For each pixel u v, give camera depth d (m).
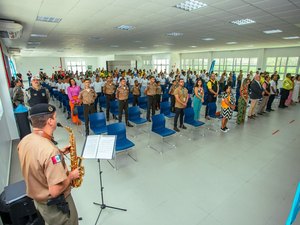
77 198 2.74
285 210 2.53
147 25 6.43
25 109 4.64
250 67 14.83
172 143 4.58
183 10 4.75
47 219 1.53
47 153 1.37
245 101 5.89
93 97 4.90
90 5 4.30
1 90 4.54
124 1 4.06
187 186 3.00
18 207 1.89
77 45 12.12
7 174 3.21
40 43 10.71
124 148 3.40
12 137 4.81
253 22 6.00
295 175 3.30
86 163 3.66
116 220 2.37
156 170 3.44
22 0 3.87
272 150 4.23
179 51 17.73
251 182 3.11
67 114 6.91
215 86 6.21
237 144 4.53
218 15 5.18
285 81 7.94
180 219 2.38
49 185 1.36
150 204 2.62
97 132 4.07
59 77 10.92
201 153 4.08
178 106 5.15
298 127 5.71
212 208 2.56
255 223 2.32
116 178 3.21
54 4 4.18
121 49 15.45
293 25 6.41
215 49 15.55
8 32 5.58
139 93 7.31
